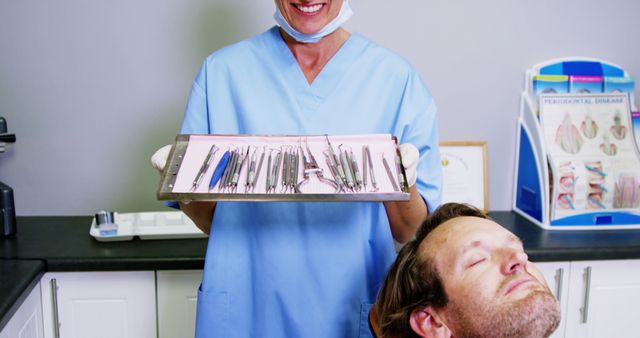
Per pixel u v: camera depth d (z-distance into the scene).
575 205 1.86
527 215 2.00
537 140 1.90
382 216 1.29
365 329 1.28
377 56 1.31
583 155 1.87
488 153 2.06
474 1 1.94
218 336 1.30
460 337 0.94
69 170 1.93
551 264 1.72
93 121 1.90
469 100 2.01
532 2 1.95
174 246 1.68
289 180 1.00
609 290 1.76
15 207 1.93
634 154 1.89
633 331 1.80
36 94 1.87
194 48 1.88
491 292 0.91
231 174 1.01
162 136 1.93
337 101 1.28
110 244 1.70
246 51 1.31
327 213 1.25
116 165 1.94
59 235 1.77
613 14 1.99
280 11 1.20
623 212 1.88
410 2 1.92
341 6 1.21
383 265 1.30
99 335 1.65
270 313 1.27
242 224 1.28
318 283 1.25
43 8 1.81
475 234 0.97
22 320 1.45
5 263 1.54
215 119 1.29
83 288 1.61
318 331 1.26
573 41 2.00
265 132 1.27
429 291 0.96
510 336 0.90
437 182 1.31
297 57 1.29
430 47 1.96
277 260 1.25
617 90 1.97
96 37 1.85
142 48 1.87
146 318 1.65
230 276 1.29
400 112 1.30
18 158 1.91
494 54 1.98
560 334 1.78
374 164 1.04
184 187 0.98
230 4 1.85
